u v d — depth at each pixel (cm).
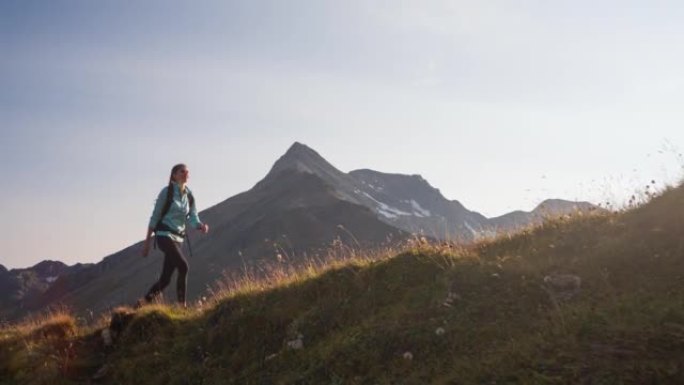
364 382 677
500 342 651
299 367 770
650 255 764
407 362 682
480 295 784
